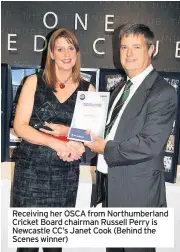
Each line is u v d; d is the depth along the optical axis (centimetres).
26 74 180
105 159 152
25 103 155
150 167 150
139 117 147
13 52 186
